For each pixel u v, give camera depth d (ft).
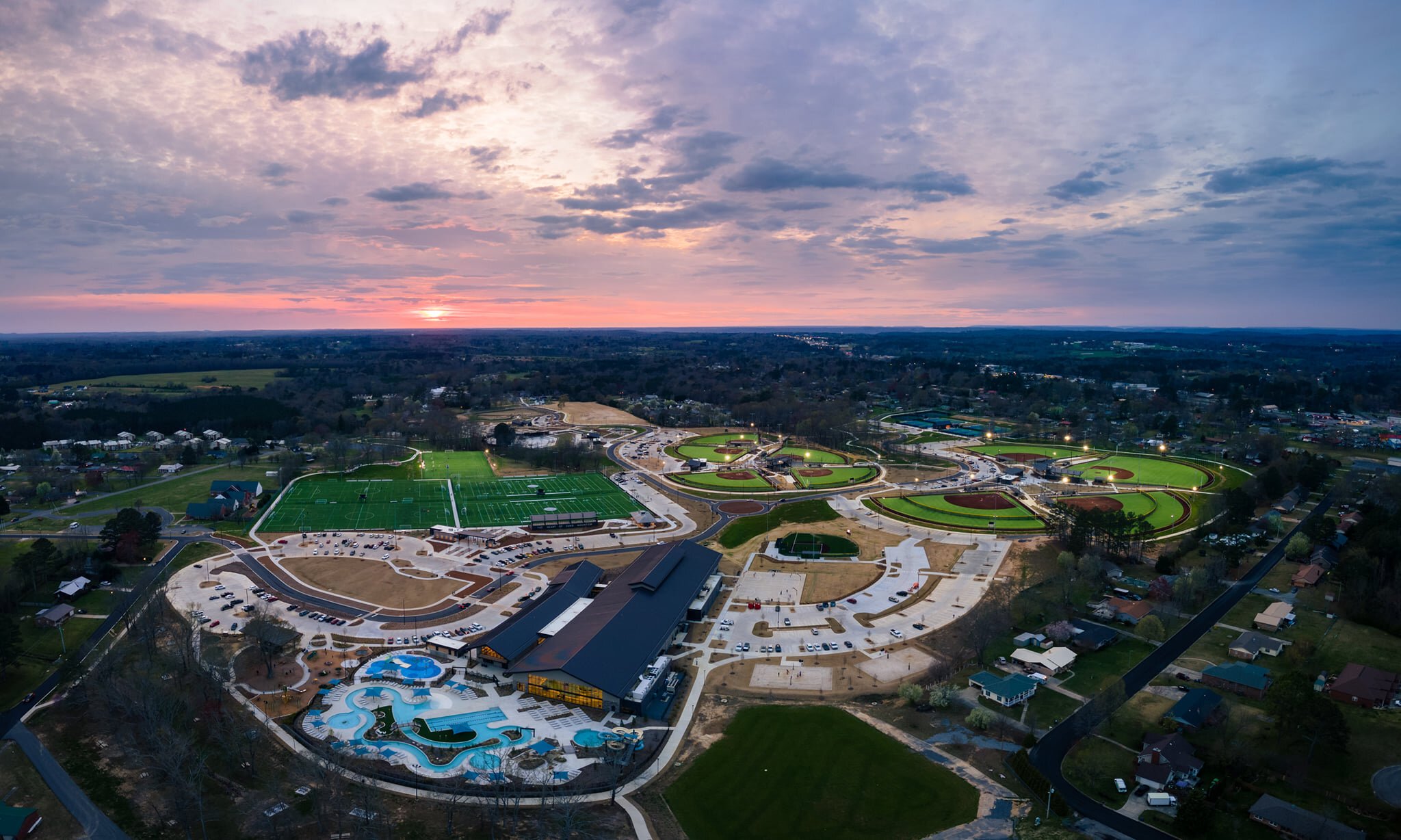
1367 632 595.47
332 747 451.53
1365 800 395.75
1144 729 471.21
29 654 569.64
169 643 567.59
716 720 497.05
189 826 369.71
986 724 474.90
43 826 374.02
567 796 411.95
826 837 380.99
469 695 523.29
